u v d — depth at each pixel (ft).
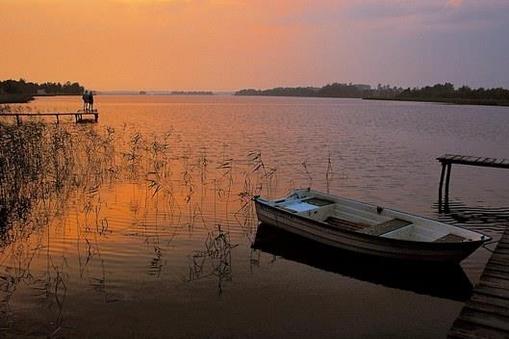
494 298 22.94
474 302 22.52
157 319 27.53
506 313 21.31
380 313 29.25
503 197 64.39
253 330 26.71
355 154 104.63
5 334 25.09
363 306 30.12
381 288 32.89
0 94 341.00
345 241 37.29
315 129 175.94
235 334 26.23
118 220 47.03
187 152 101.81
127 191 59.72
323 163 90.53
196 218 48.39
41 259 36.27
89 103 180.04
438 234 36.78
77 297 29.86
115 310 28.37
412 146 121.49
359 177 76.64
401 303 30.71
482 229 48.70
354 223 43.11
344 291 32.24
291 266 36.35
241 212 50.98
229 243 40.57
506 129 176.24
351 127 186.80
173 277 33.37
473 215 54.65
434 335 26.81
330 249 38.86
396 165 89.45
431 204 59.77
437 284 33.71
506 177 79.00
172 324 27.07
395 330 27.20
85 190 59.16
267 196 60.39
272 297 30.91
